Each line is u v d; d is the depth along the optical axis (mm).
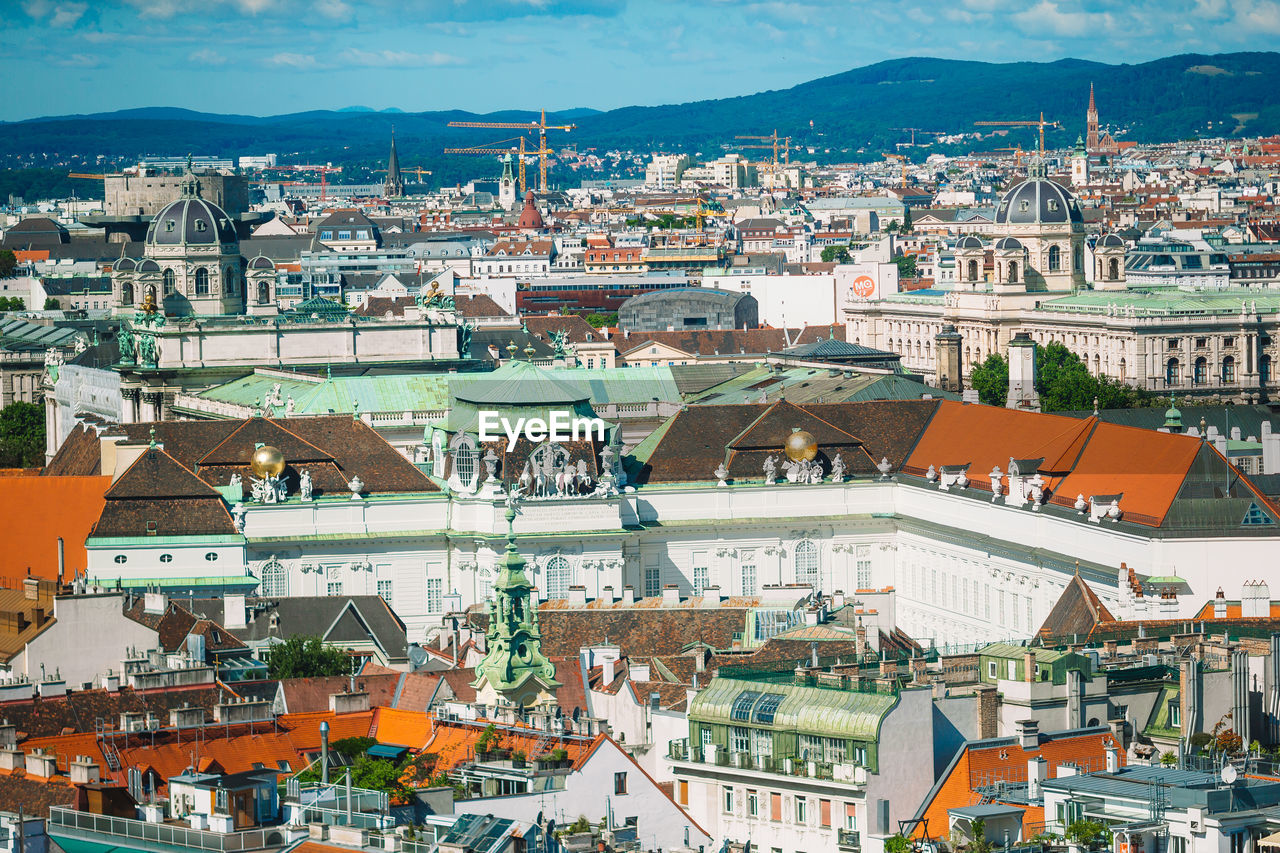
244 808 175375
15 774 195625
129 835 172375
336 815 170125
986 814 189500
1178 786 174875
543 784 199750
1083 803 176625
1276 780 176000
